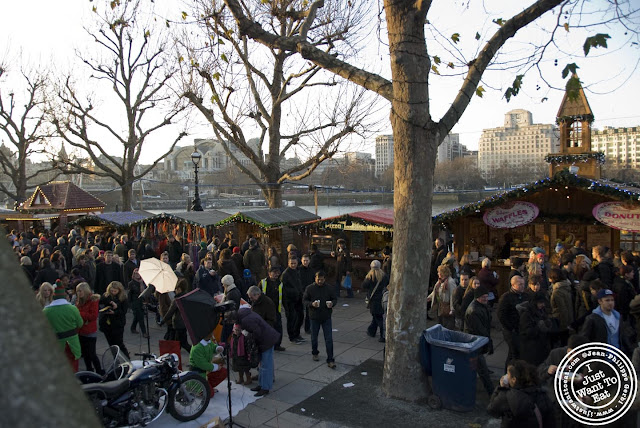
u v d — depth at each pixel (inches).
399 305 274.8
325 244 639.8
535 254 390.9
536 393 176.4
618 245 494.6
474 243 558.9
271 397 287.3
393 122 273.1
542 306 270.4
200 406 265.6
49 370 37.5
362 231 622.8
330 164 906.1
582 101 586.2
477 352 261.3
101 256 517.0
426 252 273.0
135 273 434.0
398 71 264.8
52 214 1076.5
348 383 305.0
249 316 294.0
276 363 346.9
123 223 844.0
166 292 364.8
